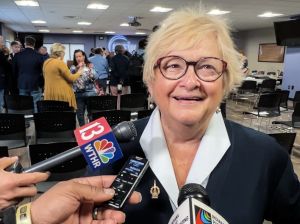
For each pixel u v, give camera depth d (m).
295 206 0.87
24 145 3.16
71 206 0.55
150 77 0.77
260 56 13.42
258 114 5.38
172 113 0.73
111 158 0.67
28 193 0.56
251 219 0.75
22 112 4.33
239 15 8.97
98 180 0.65
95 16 10.04
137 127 0.86
